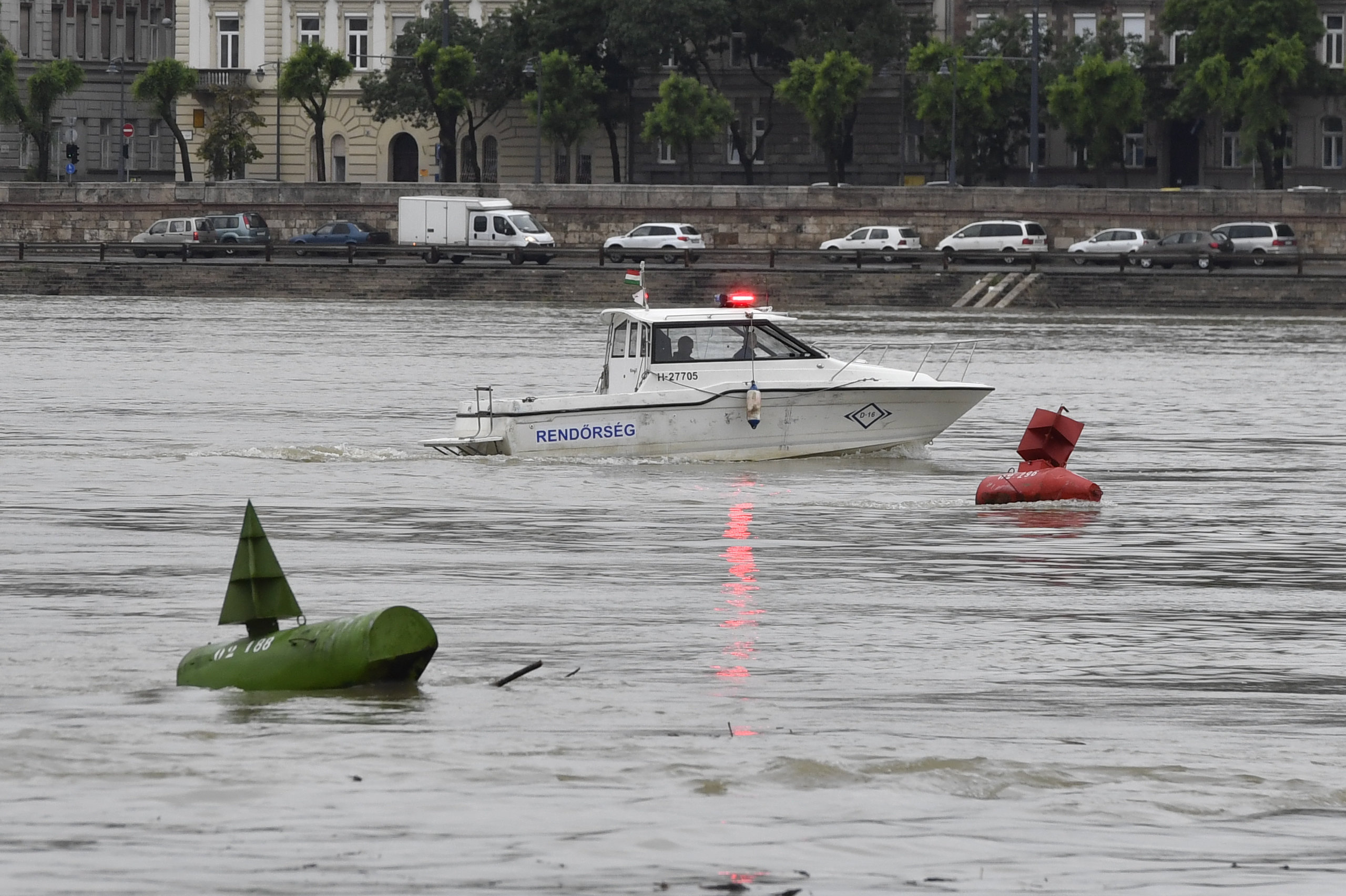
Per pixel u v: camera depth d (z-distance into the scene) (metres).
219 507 66.88
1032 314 194.12
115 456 82.06
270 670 36.56
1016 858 26.34
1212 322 185.62
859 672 39.28
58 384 117.44
